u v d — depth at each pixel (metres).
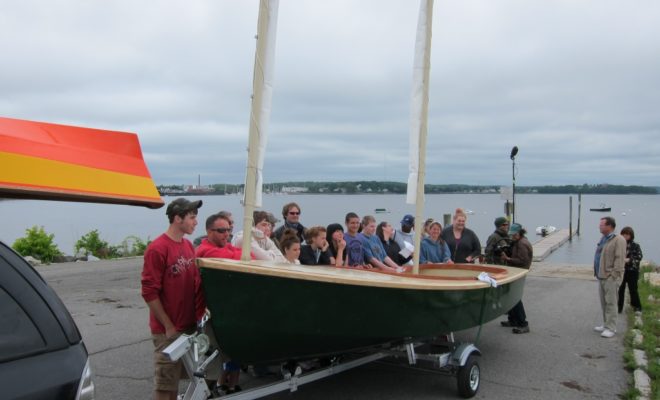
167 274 4.14
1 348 2.34
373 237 8.26
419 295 4.96
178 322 4.17
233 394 4.21
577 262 20.59
